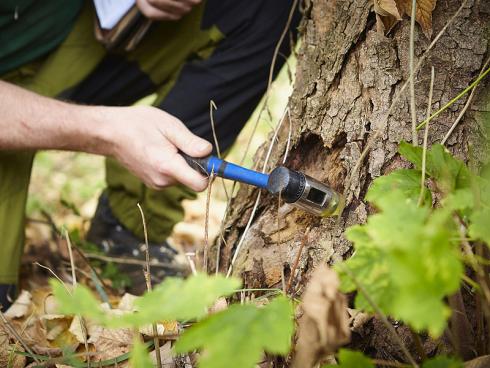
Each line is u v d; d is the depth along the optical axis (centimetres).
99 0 177
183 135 139
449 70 122
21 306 154
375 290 81
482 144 120
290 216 132
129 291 195
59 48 188
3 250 166
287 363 109
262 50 188
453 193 90
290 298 112
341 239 123
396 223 72
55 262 208
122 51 188
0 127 151
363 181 123
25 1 174
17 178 169
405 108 122
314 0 144
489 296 88
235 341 71
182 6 171
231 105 191
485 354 104
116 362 121
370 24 127
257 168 145
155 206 202
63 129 149
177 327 123
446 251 68
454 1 124
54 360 118
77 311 74
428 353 112
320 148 134
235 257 135
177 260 209
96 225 214
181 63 196
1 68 182
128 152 145
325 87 131
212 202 292
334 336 77
